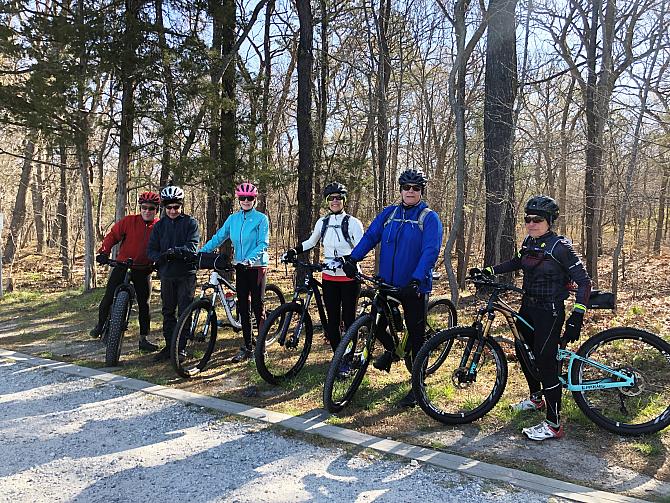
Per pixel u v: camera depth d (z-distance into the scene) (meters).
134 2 9.67
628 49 8.52
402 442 3.61
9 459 3.46
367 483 3.08
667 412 3.63
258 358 4.73
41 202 22.64
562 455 3.42
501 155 9.38
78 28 8.76
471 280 4.09
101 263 6.03
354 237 5.29
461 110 7.04
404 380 4.93
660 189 11.60
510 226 9.66
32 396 4.70
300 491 2.99
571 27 10.64
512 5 8.47
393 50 13.91
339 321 5.34
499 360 4.05
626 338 3.77
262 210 16.56
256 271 5.63
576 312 3.61
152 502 2.91
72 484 3.12
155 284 13.08
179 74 9.69
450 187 16.61
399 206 4.43
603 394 4.27
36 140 11.40
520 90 8.86
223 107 10.12
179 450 3.56
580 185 16.59
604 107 8.01
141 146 10.03
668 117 8.96
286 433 3.80
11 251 16.98
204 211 22.64
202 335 5.29
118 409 4.35
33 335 7.45
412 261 4.28
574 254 3.68
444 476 3.14
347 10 13.70
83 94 9.30
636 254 18.56
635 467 3.23
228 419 4.09
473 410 3.98
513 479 3.07
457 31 7.03
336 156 12.43
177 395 4.60
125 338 6.98
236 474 3.21
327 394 4.07
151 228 6.19
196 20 11.03
